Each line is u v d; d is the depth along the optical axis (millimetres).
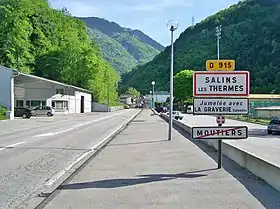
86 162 13273
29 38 88812
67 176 10656
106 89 120875
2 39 70625
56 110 76188
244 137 11195
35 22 91812
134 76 184625
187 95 111188
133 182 9641
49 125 37969
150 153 15641
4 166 12430
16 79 67125
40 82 73250
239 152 12367
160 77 144125
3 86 52625
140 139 22328
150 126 36312
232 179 9922
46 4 100438
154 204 7422
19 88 72438
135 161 13391
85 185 9344
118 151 16469
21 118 56062
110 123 42094
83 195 8281
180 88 111125
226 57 96438
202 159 13789
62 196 8211
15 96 72062
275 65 94812
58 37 99000
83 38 115438
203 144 19172
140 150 16734
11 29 71188
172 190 8672
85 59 97875
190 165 12367
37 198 8117
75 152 16234
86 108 97875
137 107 168500
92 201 7727
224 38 102125
